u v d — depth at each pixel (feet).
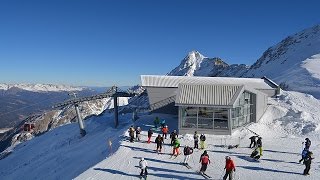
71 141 182.39
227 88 127.13
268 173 89.10
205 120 125.39
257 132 132.46
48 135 221.87
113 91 179.63
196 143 109.81
